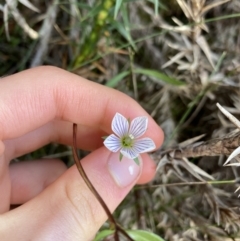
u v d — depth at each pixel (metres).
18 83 0.11
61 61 0.16
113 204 0.10
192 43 0.14
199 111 0.15
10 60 0.16
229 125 0.14
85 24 0.14
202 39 0.13
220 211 0.13
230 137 0.11
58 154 0.15
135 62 0.15
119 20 0.15
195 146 0.12
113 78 0.14
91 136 0.13
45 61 0.16
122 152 0.10
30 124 0.12
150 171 0.13
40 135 0.13
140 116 0.11
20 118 0.11
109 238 0.13
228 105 0.14
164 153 0.13
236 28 0.14
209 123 0.15
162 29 0.15
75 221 0.10
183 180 0.13
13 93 0.11
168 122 0.15
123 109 0.12
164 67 0.15
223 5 0.14
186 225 0.14
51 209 0.10
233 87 0.14
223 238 0.13
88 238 0.10
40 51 0.15
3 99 0.11
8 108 0.11
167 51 0.15
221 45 0.14
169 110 0.15
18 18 0.14
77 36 0.15
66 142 0.13
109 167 0.10
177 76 0.15
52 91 0.12
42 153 0.15
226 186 0.14
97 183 0.10
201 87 0.14
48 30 0.15
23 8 0.15
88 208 0.10
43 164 0.14
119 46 0.15
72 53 0.15
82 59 0.14
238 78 0.14
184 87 0.14
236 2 0.14
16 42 0.15
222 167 0.14
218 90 0.14
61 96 0.12
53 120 0.13
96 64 0.15
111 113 0.12
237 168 0.14
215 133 0.14
